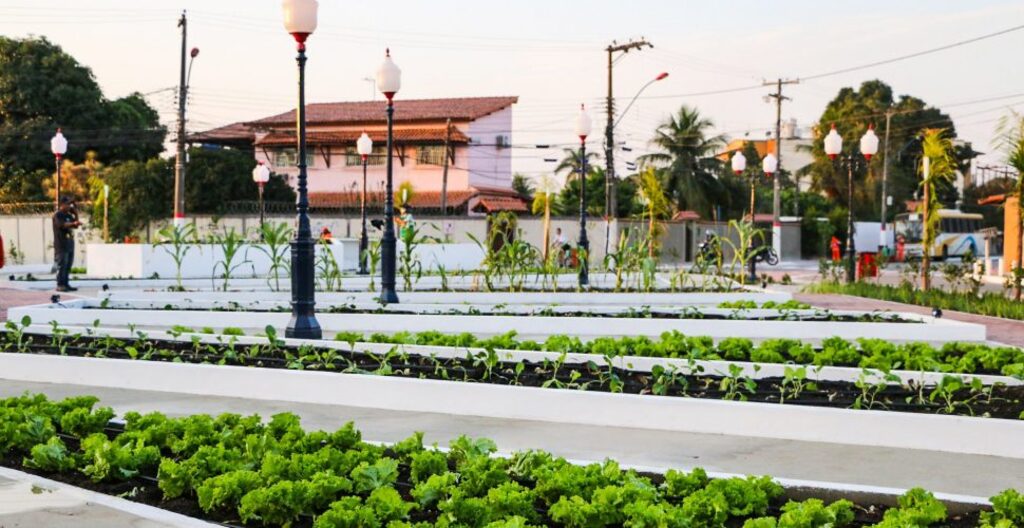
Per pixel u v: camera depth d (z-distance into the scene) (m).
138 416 7.80
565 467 6.23
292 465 6.25
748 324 16.39
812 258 63.22
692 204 63.31
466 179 55.62
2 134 54.94
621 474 6.39
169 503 6.23
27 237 45.00
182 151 40.53
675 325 16.53
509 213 23.38
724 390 9.53
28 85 55.94
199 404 10.14
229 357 11.64
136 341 12.91
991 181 80.69
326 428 8.94
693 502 5.59
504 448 8.14
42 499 6.31
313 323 13.62
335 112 59.53
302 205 13.66
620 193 62.66
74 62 58.16
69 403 8.31
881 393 9.49
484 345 11.66
